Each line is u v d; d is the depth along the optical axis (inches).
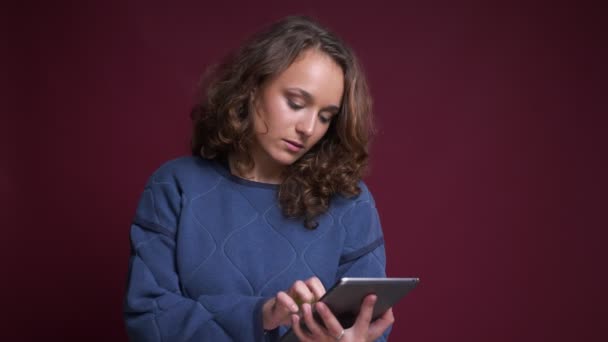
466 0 100.5
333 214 55.7
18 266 90.7
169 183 55.7
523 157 101.2
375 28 98.9
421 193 99.6
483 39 100.7
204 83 60.2
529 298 101.0
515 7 101.2
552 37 101.4
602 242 101.9
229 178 56.0
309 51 51.4
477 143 100.4
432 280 99.7
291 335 44.1
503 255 100.7
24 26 91.7
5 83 91.0
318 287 42.9
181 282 52.5
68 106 92.4
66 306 91.7
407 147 99.3
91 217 92.4
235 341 46.7
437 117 99.9
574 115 101.7
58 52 92.4
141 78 94.0
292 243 53.9
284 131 51.4
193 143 59.0
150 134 94.0
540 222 101.2
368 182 98.3
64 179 91.9
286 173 56.4
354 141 55.3
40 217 91.4
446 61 100.0
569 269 101.4
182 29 95.1
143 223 54.7
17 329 90.5
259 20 96.8
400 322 99.0
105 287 92.4
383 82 98.8
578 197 101.7
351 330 42.1
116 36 93.7
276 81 51.4
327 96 51.3
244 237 53.6
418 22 99.7
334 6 98.3
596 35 102.0
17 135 91.0
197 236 53.5
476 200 100.4
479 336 100.2
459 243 100.1
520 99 101.1
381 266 55.5
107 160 93.0
